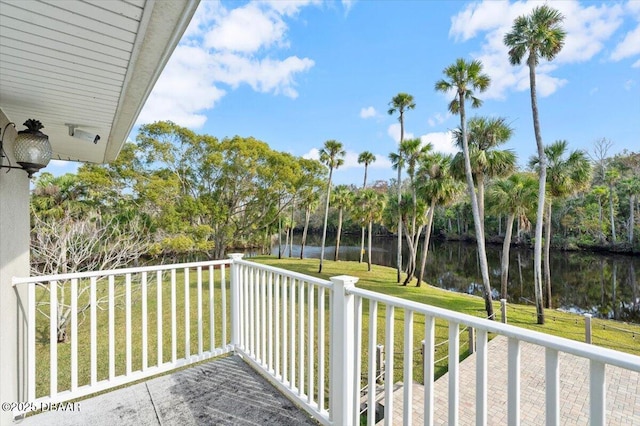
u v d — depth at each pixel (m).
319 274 16.88
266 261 22.73
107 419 1.93
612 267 18.88
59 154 3.77
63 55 1.38
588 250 23.08
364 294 1.58
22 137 1.87
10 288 1.94
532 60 9.10
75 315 2.12
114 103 2.00
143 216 11.70
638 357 0.78
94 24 1.16
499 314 9.72
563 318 9.48
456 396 1.18
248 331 2.70
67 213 7.91
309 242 37.97
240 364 2.64
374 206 18.22
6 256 1.91
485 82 9.50
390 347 1.45
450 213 31.53
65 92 1.81
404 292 12.82
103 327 6.76
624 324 9.12
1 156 1.88
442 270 20.11
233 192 17.06
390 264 23.25
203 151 16.31
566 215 23.59
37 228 6.34
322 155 18.92
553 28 8.70
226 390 2.26
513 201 11.13
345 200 23.22
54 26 1.16
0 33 1.20
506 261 11.48
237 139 16.42
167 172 15.45
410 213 15.09
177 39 1.29
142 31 1.21
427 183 13.36
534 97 9.27
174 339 2.53
